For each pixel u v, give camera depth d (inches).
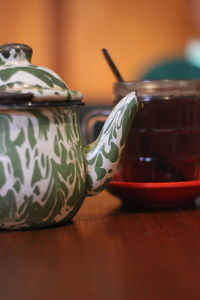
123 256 15.7
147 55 100.7
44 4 97.5
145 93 21.8
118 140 18.7
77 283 13.6
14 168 17.4
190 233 18.2
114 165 19.0
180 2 100.2
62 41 99.1
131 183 21.7
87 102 51.4
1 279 14.0
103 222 19.9
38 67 18.3
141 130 22.1
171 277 13.8
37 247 16.7
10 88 17.4
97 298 12.5
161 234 18.1
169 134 22.0
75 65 100.1
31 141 17.5
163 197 21.9
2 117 17.5
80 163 18.6
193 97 22.2
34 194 17.6
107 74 100.7
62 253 16.1
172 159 22.1
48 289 13.2
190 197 22.4
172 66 61.3
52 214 18.3
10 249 16.6
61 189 18.0
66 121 18.3
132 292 12.8
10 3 96.8
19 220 18.0
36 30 98.0
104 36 100.1
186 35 100.9
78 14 99.0
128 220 20.3
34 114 17.5
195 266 14.6
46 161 17.7
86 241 17.3
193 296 12.4
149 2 100.1
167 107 21.9
